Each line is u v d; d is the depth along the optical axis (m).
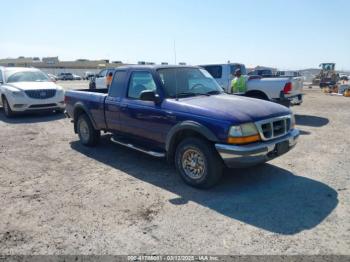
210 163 4.47
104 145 7.40
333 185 4.78
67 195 4.55
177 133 4.89
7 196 4.55
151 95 5.07
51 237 3.45
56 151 6.95
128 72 5.95
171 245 3.25
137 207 4.14
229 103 4.85
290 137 4.83
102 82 17.73
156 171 5.55
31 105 11.08
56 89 11.64
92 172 5.54
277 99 10.41
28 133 8.84
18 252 3.18
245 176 5.20
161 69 5.51
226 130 4.25
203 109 4.59
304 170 5.46
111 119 6.25
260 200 4.29
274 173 5.33
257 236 3.39
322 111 13.01
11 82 11.73
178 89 5.42
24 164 6.02
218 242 3.29
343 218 3.75
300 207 4.06
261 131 4.43
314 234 3.41
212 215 3.88
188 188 4.76
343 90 22.94
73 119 7.53
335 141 7.55
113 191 4.68
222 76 12.82
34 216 3.93
